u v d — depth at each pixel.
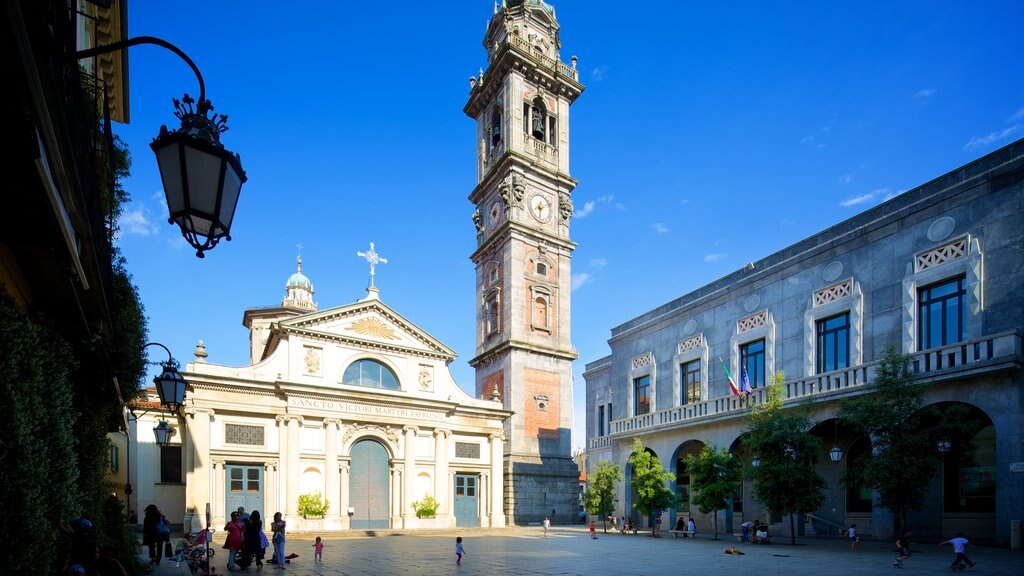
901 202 25.34
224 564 19.78
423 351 42.69
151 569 16.86
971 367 20.31
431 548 26.08
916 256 24.38
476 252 56.69
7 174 4.81
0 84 4.05
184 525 32.84
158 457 37.03
